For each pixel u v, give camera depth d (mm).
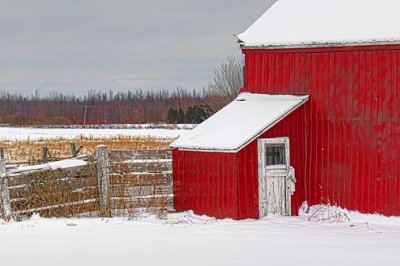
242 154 18203
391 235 15523
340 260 12422
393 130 17812
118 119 118812
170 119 86562
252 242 14555
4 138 53750
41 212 17703
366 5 19875
